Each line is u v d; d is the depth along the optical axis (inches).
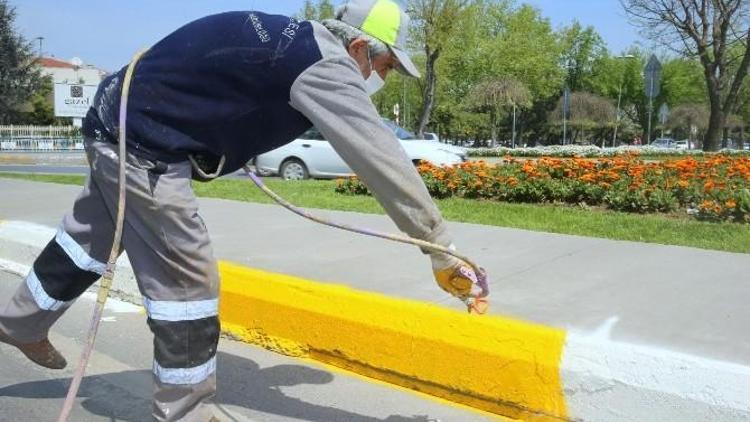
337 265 219.3
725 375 121.3
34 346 130.5
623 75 2891.2
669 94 2817.4
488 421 139.2
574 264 218.4
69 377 157.9
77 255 119.5
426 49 1503.4
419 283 196.5
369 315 162.2
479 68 2266.2
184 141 104.5
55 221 311.6
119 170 104.7
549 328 143.2
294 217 315.9
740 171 362.3
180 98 103.7
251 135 108.3
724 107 1175.0
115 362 167.8
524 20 2276.1
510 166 403.2
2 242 271.7
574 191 352.8
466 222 298.8
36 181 511.8
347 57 104.1
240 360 172.1
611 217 308.8
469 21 1512.1
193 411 109.5
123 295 220.7
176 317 106.3
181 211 104.6
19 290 124.4
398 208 104.5
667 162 394.0
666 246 243.1
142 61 106.6
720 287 189.3
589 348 135.7
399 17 111.5
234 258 230.5
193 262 106.0
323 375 162.4
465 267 109.7
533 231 273.7
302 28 104.2
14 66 2050.9
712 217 300.4
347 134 101.3
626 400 130.1
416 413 142.4
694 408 123.4
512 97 1982.0
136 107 104.3
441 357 151.2
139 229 106.3
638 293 184.7
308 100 102.2
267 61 102.0
